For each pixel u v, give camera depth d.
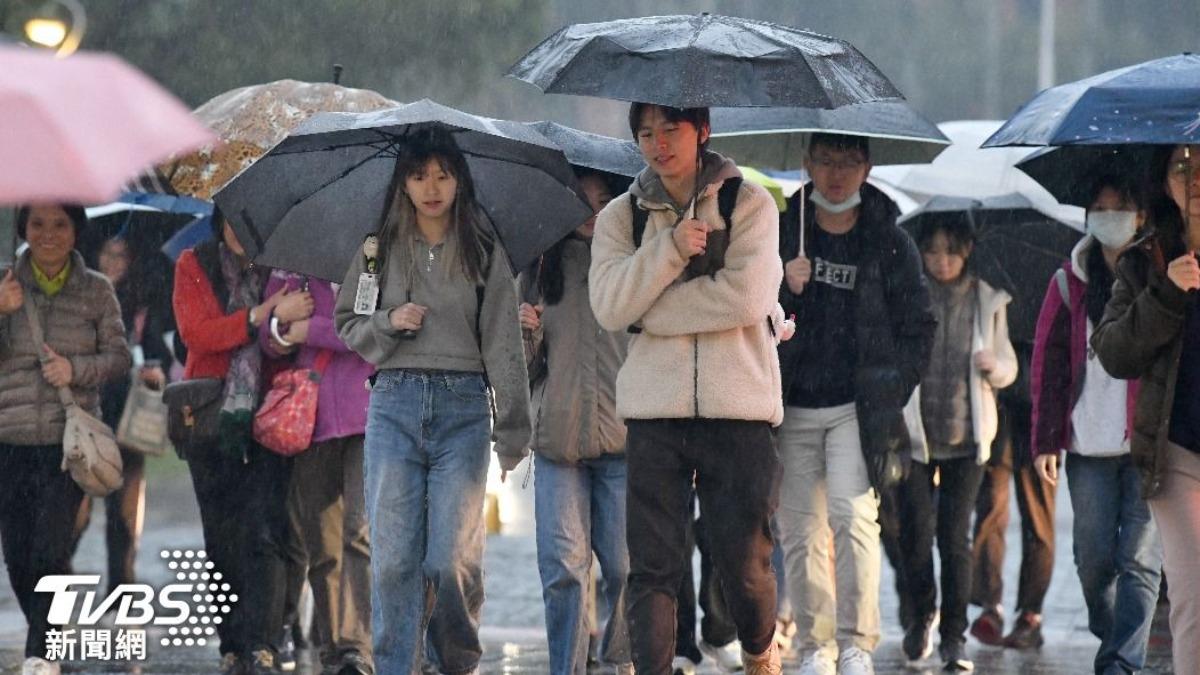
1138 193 31.75
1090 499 33.06
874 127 33.47
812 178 32.88
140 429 41.59
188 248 37.94
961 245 38.41
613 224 26.72
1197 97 26.59
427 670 35.44
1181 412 25.41
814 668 31.98
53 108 20.88
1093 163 33.88
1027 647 41.72
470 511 27.84
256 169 29.70
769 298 26.05
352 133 29.27
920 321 32.34
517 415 28.06
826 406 32.38
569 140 32.41
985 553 42.03
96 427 34.25
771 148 40.31
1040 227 41.72
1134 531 32.72
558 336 30.45
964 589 38.28
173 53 83.44
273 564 34.38
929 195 41.41
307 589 40.56
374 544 27.97
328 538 34.09
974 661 39.50
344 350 33.59
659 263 25.64
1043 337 33.41
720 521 26.61
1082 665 38.84
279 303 33.38
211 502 35.19
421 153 27.70
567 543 30.44
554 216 30.02
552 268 30.59
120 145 21.00
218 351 34.00
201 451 34.56
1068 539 61.12
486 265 27.92
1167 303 25.06
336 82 36.44
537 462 30.84
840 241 32.56
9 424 34.06
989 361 38.19
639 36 26.22
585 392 30.25
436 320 27.86
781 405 26.78
